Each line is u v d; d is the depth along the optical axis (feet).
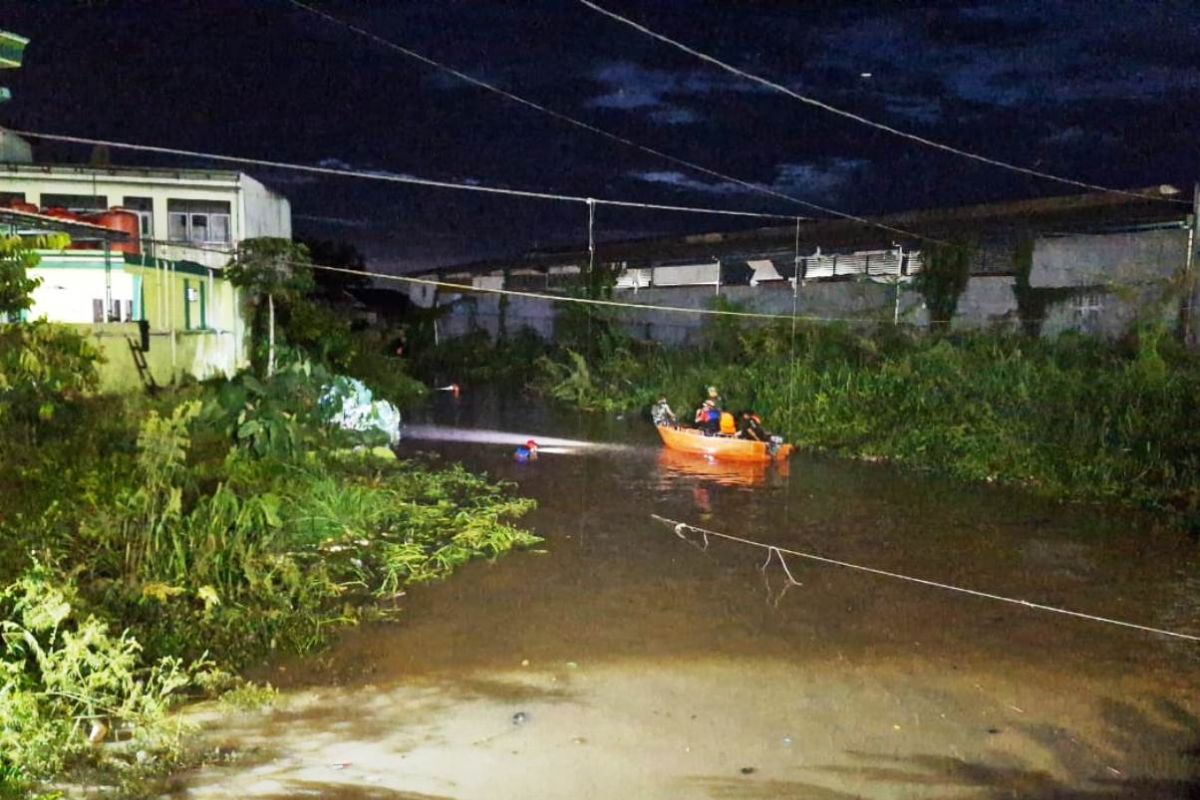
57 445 29.76
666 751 17.11
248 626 22.16
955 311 62.85
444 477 42.91
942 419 51.29
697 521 35.86
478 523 33.22
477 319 118.93
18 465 27.09
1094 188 53.78
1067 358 53.42
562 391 81.82
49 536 23.52
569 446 54.34
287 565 25.93
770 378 64.13
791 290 74.13
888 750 17.37
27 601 18.33
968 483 43.88
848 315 69.15
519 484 42.75
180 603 22.49
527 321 108.37
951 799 15.61
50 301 44.27
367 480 39.63
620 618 24.62
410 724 18.06
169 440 28.76
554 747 17.17
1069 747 17.66
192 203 63.26
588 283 93.81
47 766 15.34
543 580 27.89
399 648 22.22
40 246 22.95
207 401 41.11
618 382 80.18
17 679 16.67
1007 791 15.93
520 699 19.36
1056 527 35.40
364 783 15.61
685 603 25.96
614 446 54.49
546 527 34.60
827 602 26.27
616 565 29.66
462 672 20.80
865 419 54.80
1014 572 29.53
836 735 17.95
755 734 17.90
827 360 64.69
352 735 17.51
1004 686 20.54
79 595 21.12
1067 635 23.86
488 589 26.96
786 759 16.90
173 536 24.61
